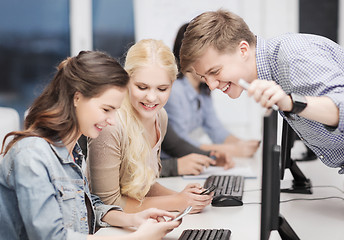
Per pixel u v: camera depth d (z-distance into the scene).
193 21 1.45
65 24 4.39
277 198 1.25
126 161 1.60
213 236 1.34
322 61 1.26
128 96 1.58
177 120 2.61
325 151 1.52
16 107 4.57
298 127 1.50
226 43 1.38
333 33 4.11
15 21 4.41
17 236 1.27
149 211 1.45
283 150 1.67
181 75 2.63
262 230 1.15
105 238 1.24
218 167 2.23
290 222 1.50
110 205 1.52
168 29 3.93
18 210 1.26
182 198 1.61
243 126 3.93
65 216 1.31
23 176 1.19
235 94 1.45
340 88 1.21
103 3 4.16
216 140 2.83
